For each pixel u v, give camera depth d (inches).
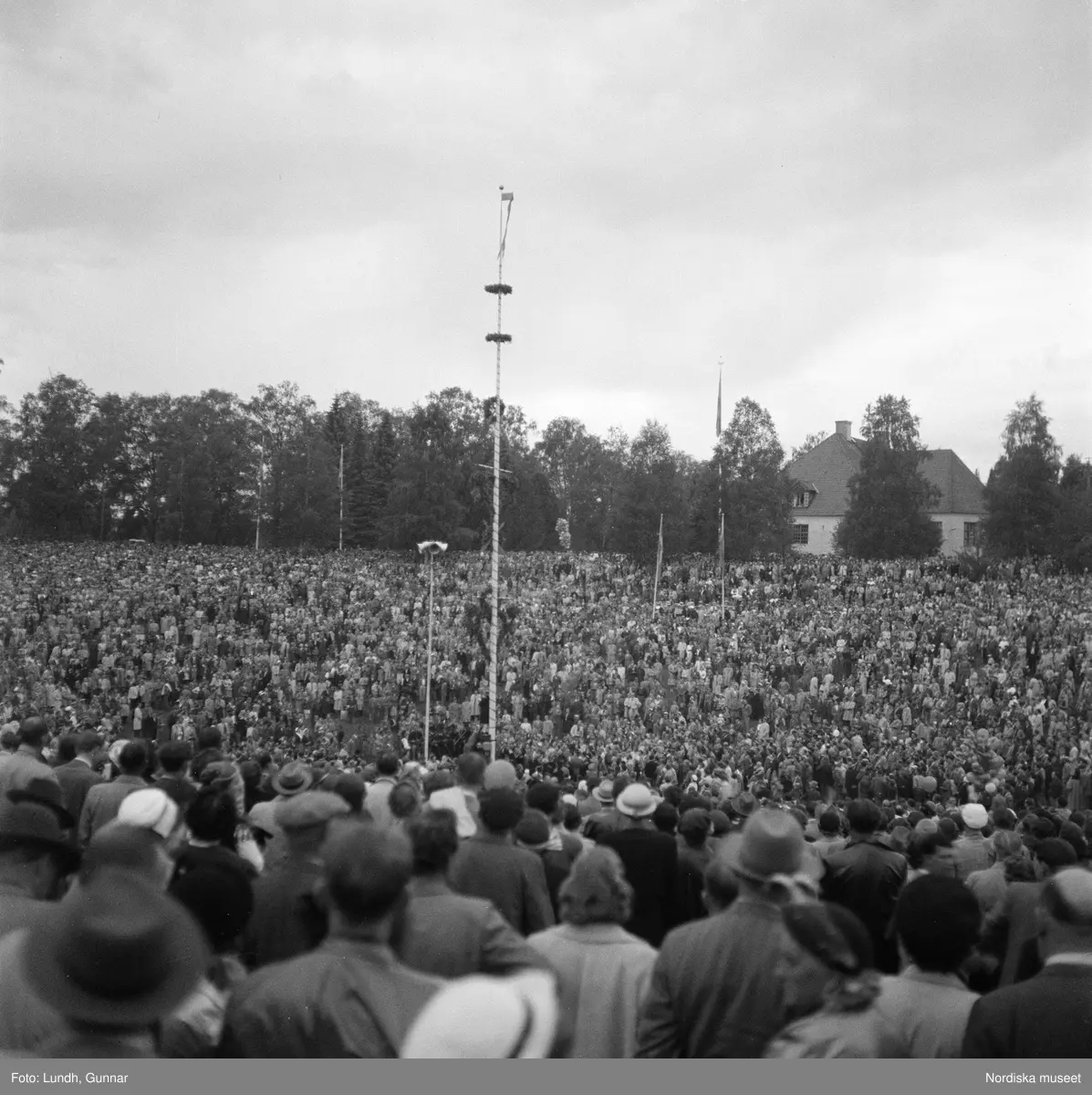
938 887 232.4
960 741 1724.9
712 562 3676.2
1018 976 312.0
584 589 3107.8
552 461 6855.3
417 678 2180.1
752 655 2271.2
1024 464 3036.4
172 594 2822.3
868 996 202.1
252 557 3777.1
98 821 385.7
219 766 387.2
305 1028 169.6
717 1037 217.9
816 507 4835.1
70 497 4731.8
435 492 4306.1
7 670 2186.3
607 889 250.4
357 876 178.4
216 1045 175.9
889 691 2063.2
